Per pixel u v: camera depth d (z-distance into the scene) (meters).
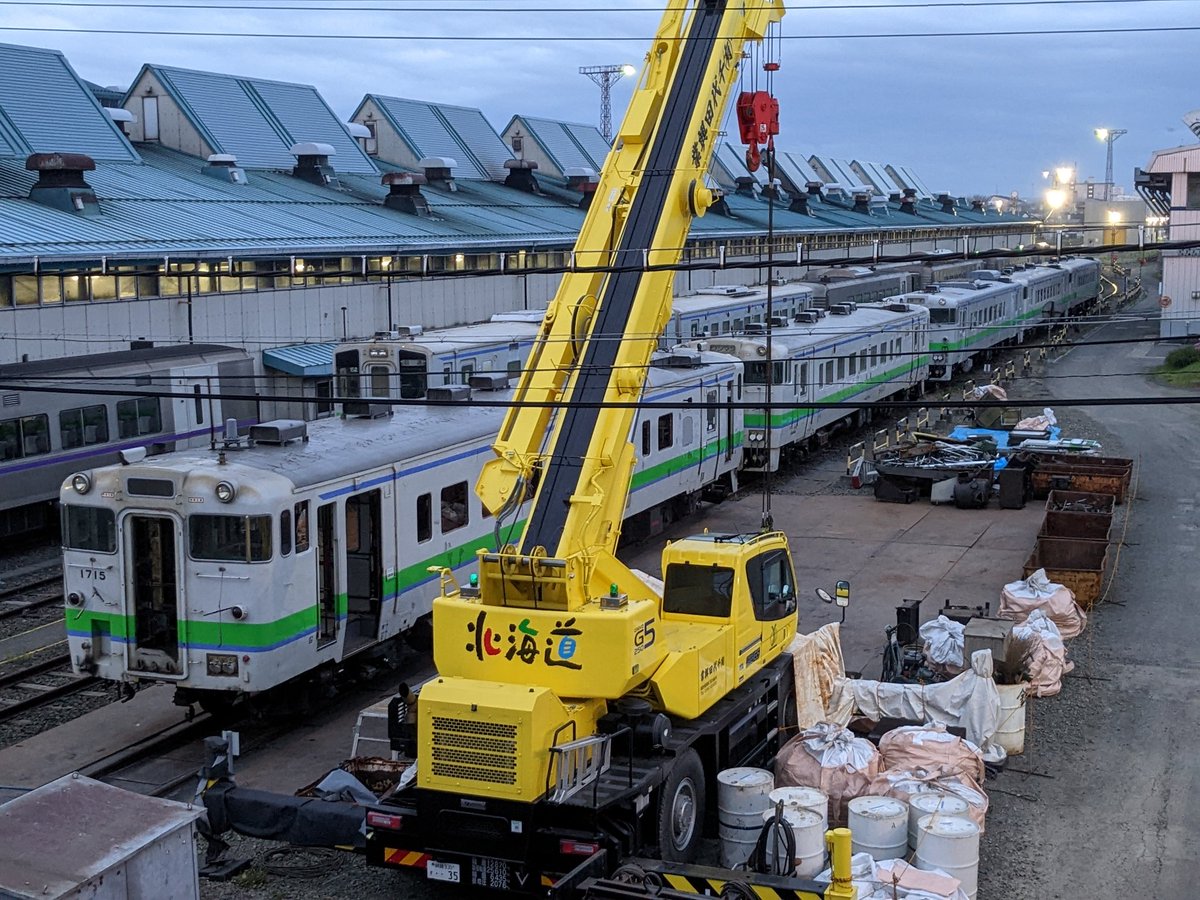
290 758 14.35
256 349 34.56
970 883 10.49
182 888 8.86
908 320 41.78
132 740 14.84
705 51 13.26
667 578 12.55
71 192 32.16
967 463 28.48
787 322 35.72
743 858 11.21
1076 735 14.49
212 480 13.77
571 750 9.98
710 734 11.70
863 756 12.18
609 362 11.63
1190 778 13.20
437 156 56.03
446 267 41.88
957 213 103.44
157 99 45.31
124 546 14.20
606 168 12.81
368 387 27.25
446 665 10.80
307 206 41.28
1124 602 19.91
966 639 15.13
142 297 31.06
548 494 11.04
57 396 24.58
